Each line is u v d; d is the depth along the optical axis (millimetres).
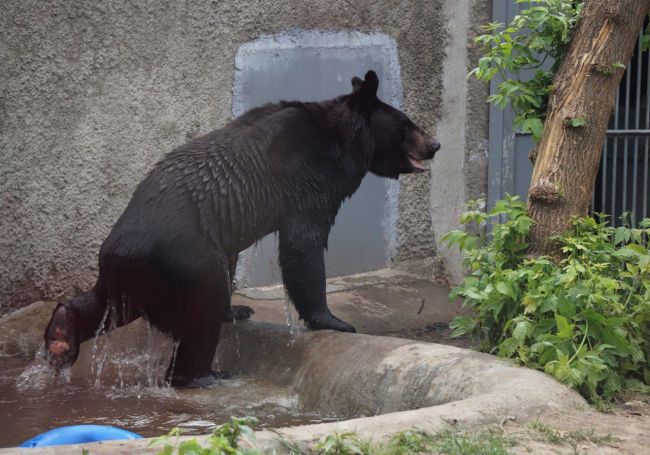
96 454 4094
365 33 10742
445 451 4504
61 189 9000
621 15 6785
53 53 8844
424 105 11297
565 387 5754
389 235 11117
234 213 7324
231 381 7492
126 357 8266
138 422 6312
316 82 10422
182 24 9477
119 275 7004
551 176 6855
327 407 6793
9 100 8680
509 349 6242
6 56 8625
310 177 7824
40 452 4094
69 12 8875
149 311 7137
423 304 10406
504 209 7012
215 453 3627
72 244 9102
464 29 11109
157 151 9453
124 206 9344
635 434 5094
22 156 8781
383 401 6410
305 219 7805
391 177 8875
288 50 10172
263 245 10102
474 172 11180
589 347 6195
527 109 7395
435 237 11406
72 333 7191
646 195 10055
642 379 6414
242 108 9906
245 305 9477
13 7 8609
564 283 6289
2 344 8406
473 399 5305
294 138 7809
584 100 6832
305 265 7793
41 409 6633
